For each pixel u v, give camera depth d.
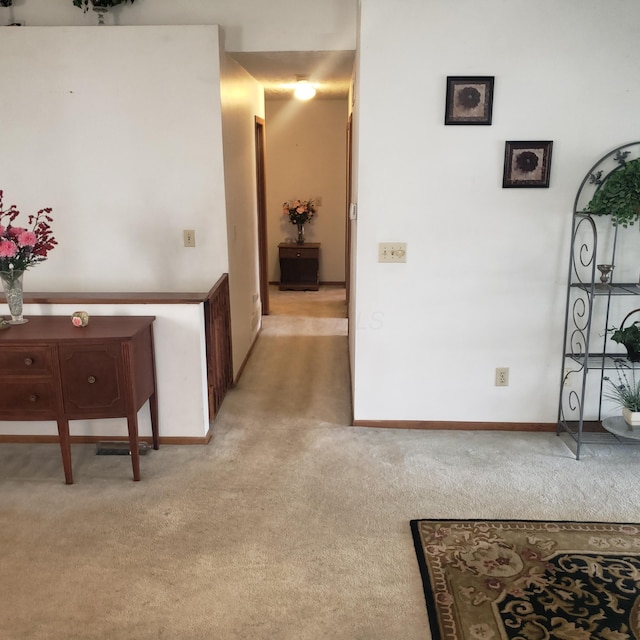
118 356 2.74
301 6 3.80
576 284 3.20
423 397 3.46
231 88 4.09
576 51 3.00
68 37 3.63
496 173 3.16
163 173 3.81
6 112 3.75
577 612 1.99
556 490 2.79
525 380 3.40
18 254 2.84
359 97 3.14
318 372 4.52
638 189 2.86
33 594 2.11
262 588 2.14
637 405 3.12
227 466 3.04
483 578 2.16
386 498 2.73
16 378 2.71
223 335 3.88
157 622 1.98
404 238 3.26
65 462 2.83
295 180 7.71
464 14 2.99
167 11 3.85
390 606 2.05
